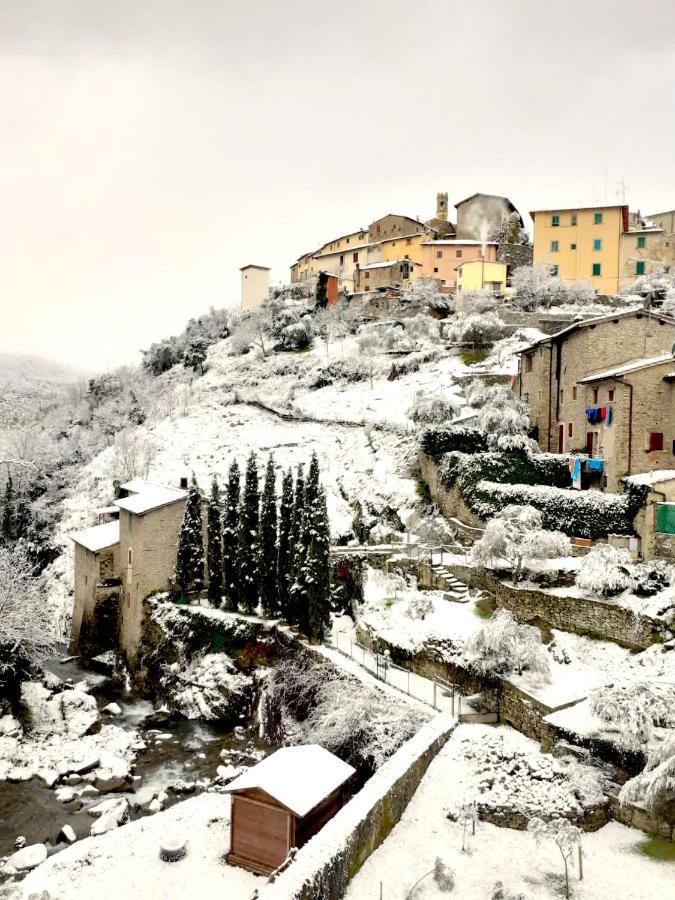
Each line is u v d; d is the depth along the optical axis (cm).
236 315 12162
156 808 2830
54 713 3666
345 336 9438
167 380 10344
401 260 10525
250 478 4303
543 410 5006
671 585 2967
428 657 3134
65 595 5447
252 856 2189
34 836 2639
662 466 3888
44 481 7444
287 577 3991
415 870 1942
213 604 4419
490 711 2758
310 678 3338
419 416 5334
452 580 3734
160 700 4066
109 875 2183
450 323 8238
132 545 4544
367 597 3941
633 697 2220
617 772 2175
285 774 2252
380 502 5034
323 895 1733
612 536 3534
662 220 11275
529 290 8369
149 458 6956
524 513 3566
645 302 7256
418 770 2320
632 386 3897
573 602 3081
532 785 2209
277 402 7988
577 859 1938
